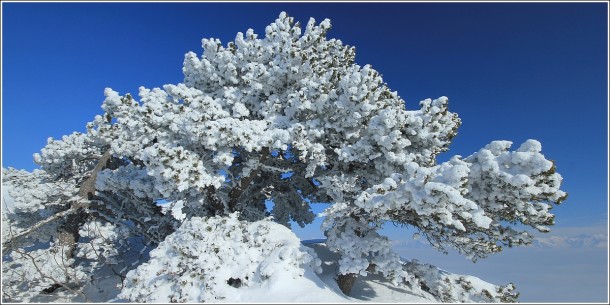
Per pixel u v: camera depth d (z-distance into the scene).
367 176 13.81
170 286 10.01
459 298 13.10
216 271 10.09
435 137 12.55
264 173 16.39
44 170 18.27
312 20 16.28
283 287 9.59
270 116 14.48
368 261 12.09
